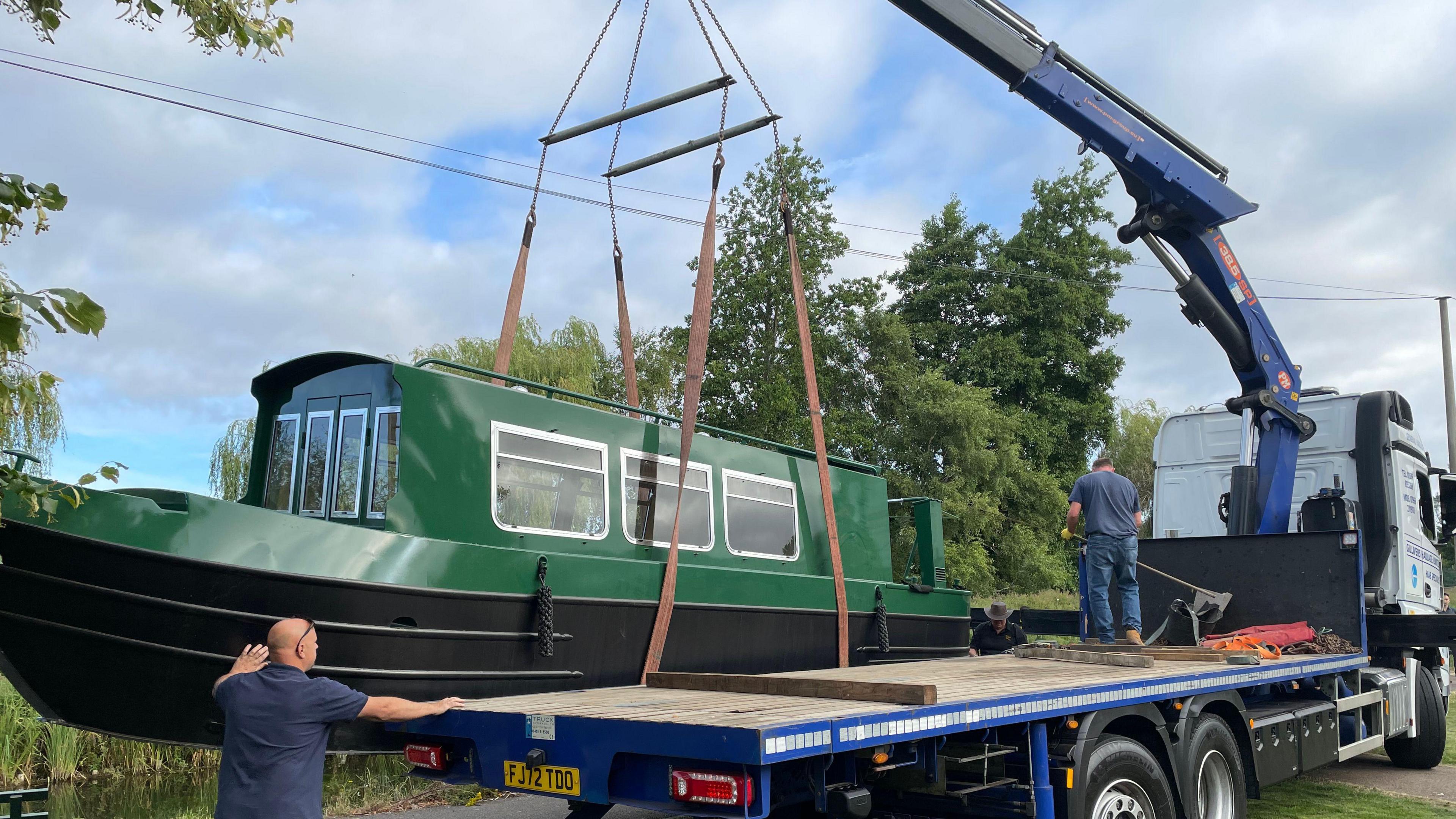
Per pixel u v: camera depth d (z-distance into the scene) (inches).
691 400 326.6
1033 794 198.4
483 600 281.3
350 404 308.5
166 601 235.0
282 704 159.6
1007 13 379.2
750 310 1282.0
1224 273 409.7
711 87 340.2
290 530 250.5
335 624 249.8
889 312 1558.8
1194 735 246.5
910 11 364.2
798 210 1316.4
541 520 313.3
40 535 224.5
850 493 441.4
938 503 498.9
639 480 347.3
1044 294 1605.6
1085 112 382.6
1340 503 377.1
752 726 146.9
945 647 473.7
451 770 197.3
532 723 175.2
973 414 1259.2
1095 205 1635.1
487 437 301.6
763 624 371.2
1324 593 347.9
